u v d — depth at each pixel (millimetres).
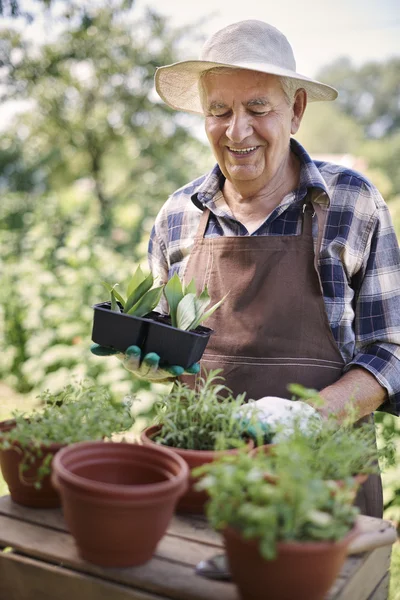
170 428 1387
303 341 1773
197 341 1532
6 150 8711
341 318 1812
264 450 1251
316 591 999
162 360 1566
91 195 7945
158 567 1145
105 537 1093
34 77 6211
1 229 6516
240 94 1741
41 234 5707
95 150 7949
